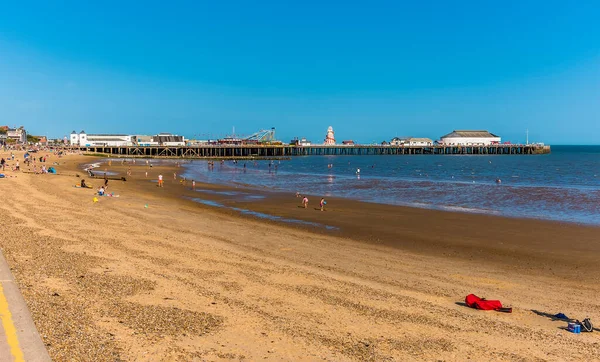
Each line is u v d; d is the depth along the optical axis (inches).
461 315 444.8
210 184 2411.4
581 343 386.3
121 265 518.3
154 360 273.9
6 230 654.5
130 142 7559.1
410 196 1882.4
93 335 295.1
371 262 713.6
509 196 1879.9
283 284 510.0
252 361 292.8
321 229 1074.7
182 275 504.7
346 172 3895.2
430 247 888.9
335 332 364.2
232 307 404.5
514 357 342.0
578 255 829.8
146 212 1102.4
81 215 919.7
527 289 590.6
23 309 312.0
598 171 4015.8
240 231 946.1
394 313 431.5
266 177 3120.1
